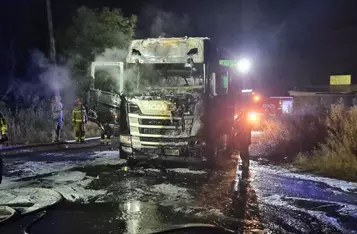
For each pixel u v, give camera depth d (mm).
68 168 11500
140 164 12172
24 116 18609
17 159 12945
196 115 11312
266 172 11266
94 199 8250
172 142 11359
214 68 11984
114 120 16531
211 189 9227
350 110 13172
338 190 9180
